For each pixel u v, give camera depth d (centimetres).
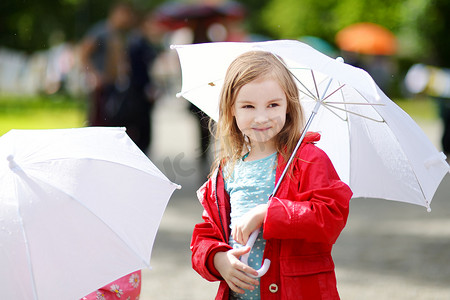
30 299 398
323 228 411
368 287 793
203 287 809
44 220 406
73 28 3619
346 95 489
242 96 438
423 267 871
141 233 425
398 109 437
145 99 1519
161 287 809
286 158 442
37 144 434
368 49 2859
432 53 2989
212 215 457
